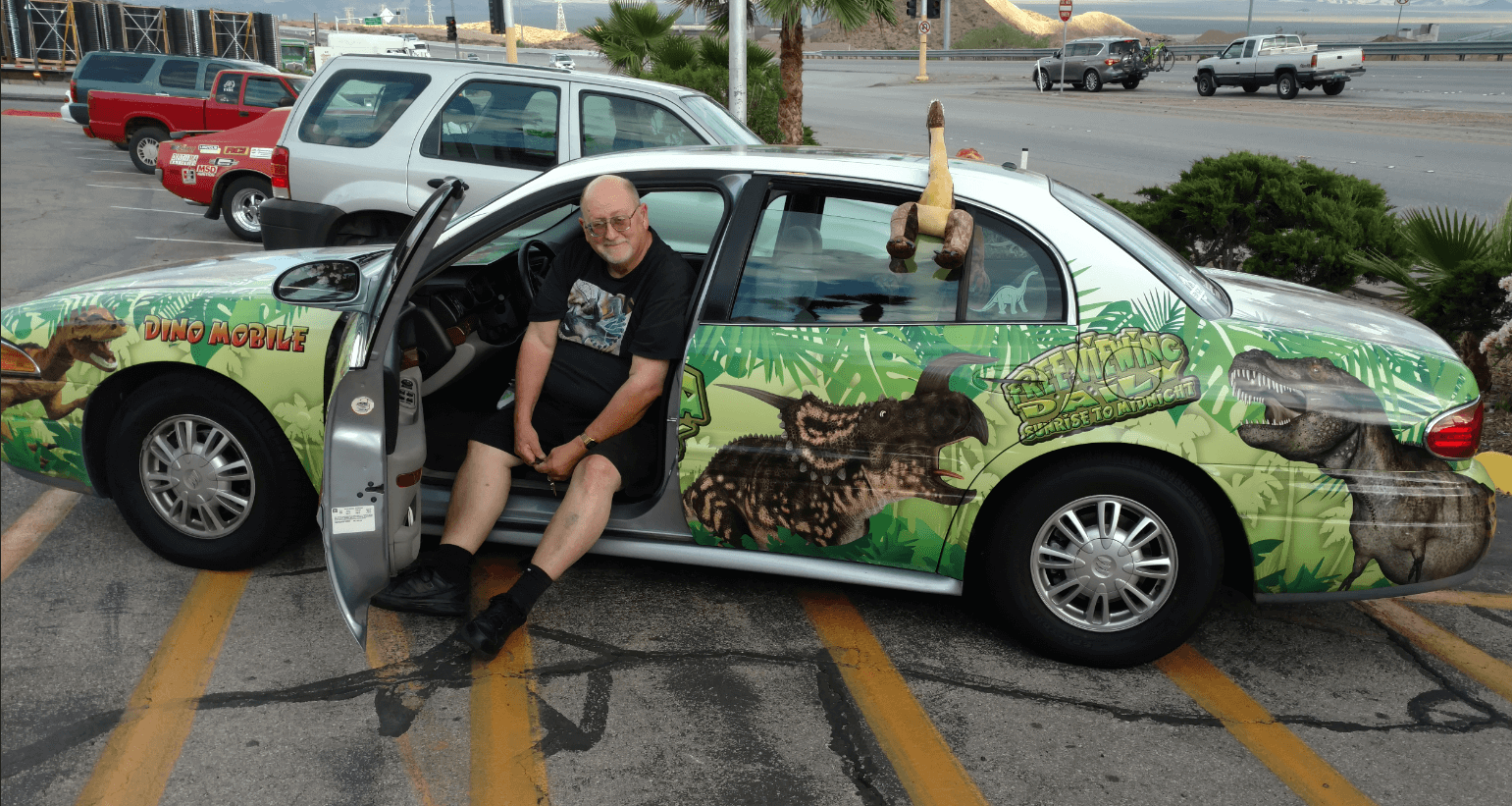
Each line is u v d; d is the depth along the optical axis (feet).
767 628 11.20
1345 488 9.59
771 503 10.34
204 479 11.30
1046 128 68.59
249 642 10.37
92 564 11.80
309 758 8.68
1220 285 11.55
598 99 22.16
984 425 9.84
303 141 22.65
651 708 9.63
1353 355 9.80
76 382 11.33
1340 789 8.82
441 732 9.11
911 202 10.25
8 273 28.09
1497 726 9.88
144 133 50.78
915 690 10.11
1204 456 9.61
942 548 10.21
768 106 45.65
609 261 10.43
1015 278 10.08
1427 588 9.86
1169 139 59.72
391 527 9.50
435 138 22.15
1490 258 19.11
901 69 160.66
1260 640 11.44
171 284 11.66
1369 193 24.32
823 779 8.72
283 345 10.81
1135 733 9.54
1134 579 10.22
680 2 47.65
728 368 10.24
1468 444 9.73
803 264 10.39
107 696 9.36
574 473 10.46
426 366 11.46
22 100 84.28
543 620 11.14
